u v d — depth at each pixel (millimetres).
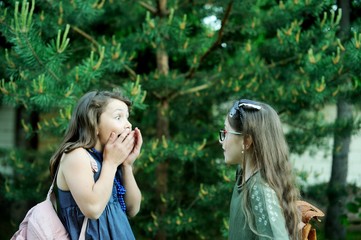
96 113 1989
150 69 5285
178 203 4523
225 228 3863
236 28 4305
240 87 4219
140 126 4930
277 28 4336
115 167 1950
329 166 7203
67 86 3234
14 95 3334
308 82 3852
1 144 8109
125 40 4379
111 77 4410
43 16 3545
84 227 1925
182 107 4711
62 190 1971
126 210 2236
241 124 2008
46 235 1919
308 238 2039
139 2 4496
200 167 4750
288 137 4562
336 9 4766
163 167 4676
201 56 4398
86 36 4191
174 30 3846
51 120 3738
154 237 4570
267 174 1920
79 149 1924
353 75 3693
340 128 4527
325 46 3842
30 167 4746
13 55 3537
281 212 1872
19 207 6219
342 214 5301
